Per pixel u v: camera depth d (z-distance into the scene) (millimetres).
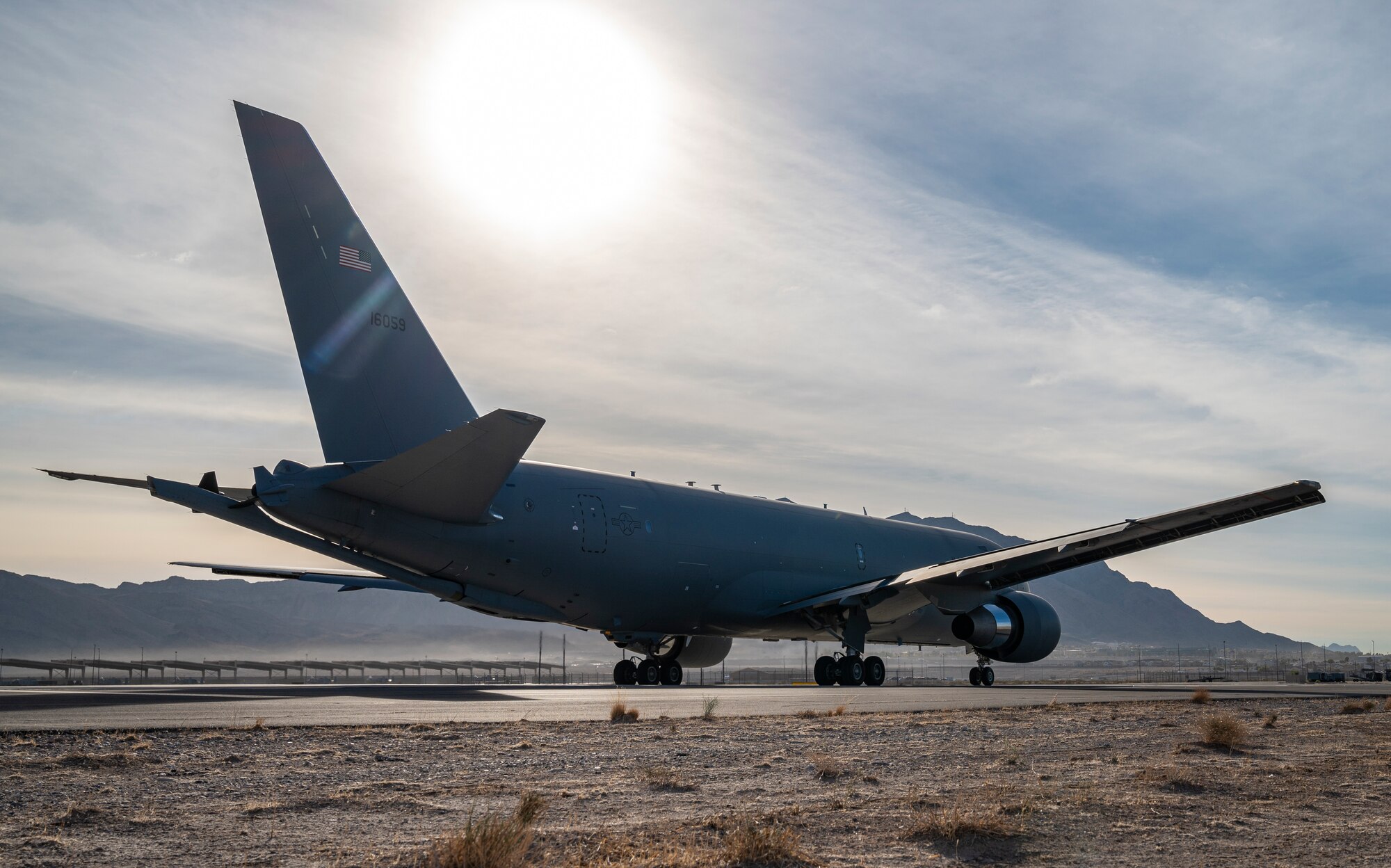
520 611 26141
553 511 25672
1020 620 33688
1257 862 5816
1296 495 22547
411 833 6391
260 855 5695
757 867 5559
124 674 191125
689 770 9500
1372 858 5949
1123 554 26750
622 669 31844
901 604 32594
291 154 21609
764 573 31016
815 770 9555
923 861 5785
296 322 21391
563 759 10117
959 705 19516
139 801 7391
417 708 16094
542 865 5527
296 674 172875
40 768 8648
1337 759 10883
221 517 20797
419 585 24234
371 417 22328
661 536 28266
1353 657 186125
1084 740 12711
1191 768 9891
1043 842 6352
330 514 20953
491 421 18109
